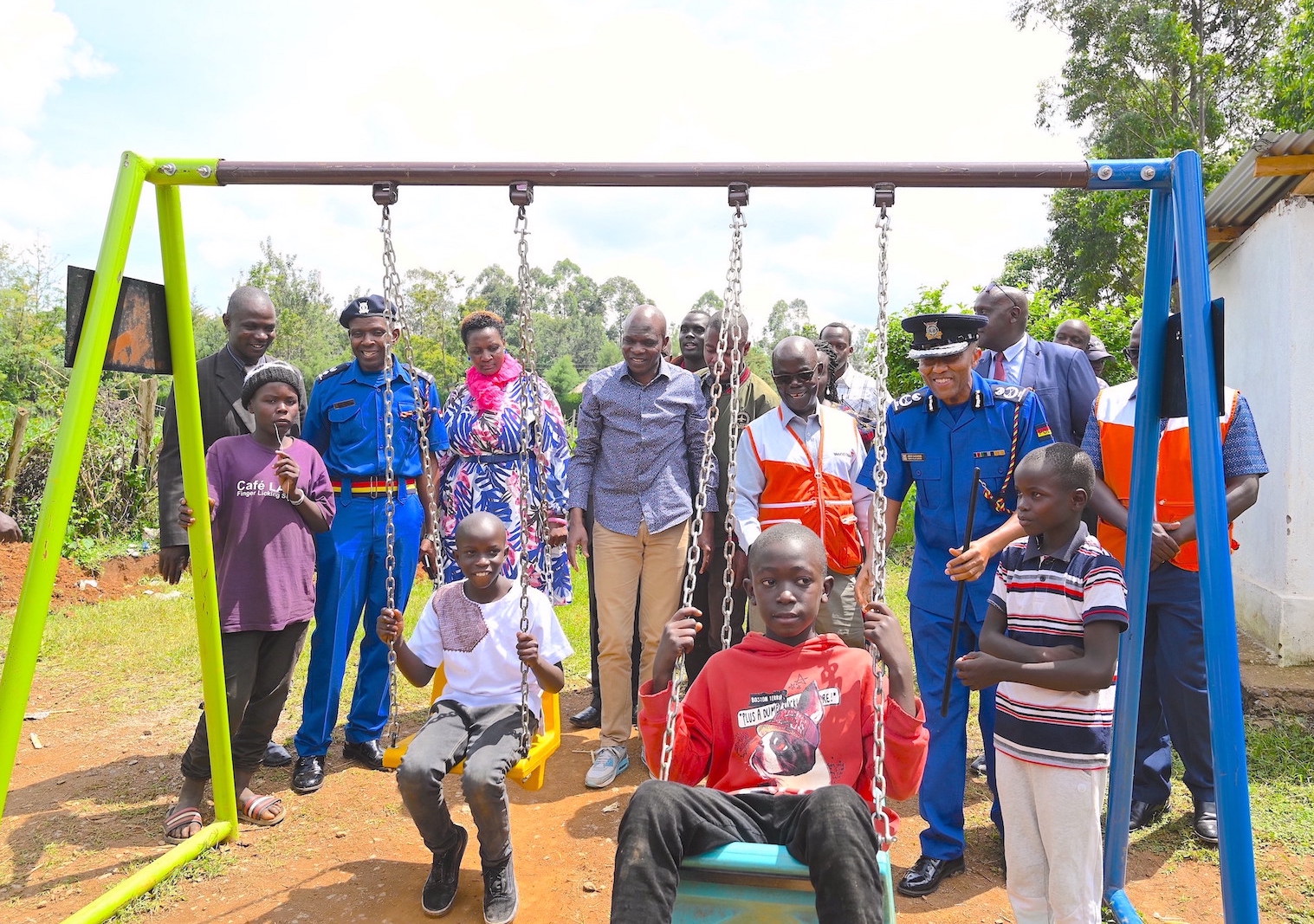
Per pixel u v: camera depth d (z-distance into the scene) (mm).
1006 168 3307
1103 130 25969
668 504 4953
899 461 4043
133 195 3611
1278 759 4871
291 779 4965
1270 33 25500
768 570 2723
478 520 3773
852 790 2430
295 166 3621
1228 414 4039
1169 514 4207
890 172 3330
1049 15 26234
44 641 7512
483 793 3328
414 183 3609
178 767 5203
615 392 5059
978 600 3748
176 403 3959
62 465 3299
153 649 7422
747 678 2770
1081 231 25703
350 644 5043
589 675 6844
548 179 3516
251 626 4277
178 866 3969
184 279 3904
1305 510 6152
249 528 4305
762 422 4461
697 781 2812
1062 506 2957
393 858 4145
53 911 3697
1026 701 2971
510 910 3586
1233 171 6262
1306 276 6152
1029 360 4562
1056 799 2902
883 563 2969
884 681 2791
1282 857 3879
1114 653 2814
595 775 4898
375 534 5023
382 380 5121
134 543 11188
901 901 3693
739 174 3395
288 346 44938
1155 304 3457
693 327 5992
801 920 2385
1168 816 4355
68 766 5219
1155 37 24703
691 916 2430
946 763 3801
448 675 3838
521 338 3756
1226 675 2947
